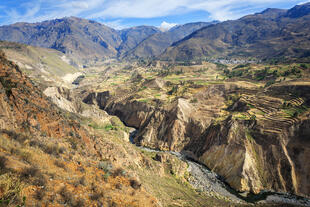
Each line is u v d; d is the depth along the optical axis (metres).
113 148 40.03
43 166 14.62
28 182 11.41
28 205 9.82
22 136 17.33
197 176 65.06
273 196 54.97
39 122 23.73
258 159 63.31
